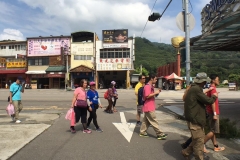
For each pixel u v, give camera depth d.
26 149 5.15
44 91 31.44
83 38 41.50
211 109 4.98
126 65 39.28
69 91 31.81
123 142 5.77
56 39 40.72
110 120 8.91
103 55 39.84
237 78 50.91
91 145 5.49
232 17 6.31
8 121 8.50
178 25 9.01
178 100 17.23
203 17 8.76
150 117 6.03
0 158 4.51
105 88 41.88
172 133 6.80
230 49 11.63
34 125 7.67
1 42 43.38
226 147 5.52
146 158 4.66
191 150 4.34
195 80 4.28
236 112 10.57
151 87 6.02
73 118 6.67
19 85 8.28
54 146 5.39
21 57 41.69
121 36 39.22
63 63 40.03
